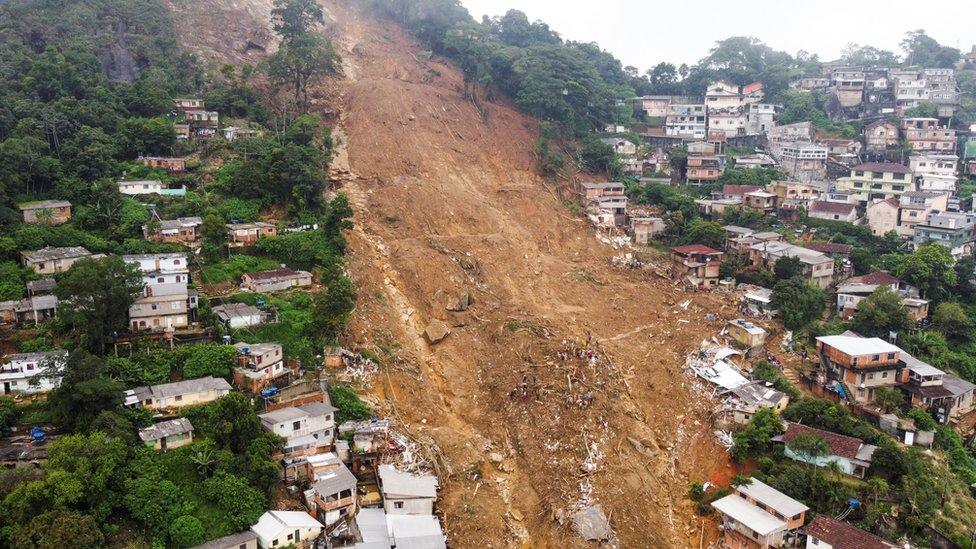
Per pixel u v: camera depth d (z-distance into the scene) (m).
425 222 87.88
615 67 145.88
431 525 50.22
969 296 79.81
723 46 150.50
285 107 100.88
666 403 66.62
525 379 65.62
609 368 68.62
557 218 96.44
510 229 91.56
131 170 81.12
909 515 53.41
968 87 133.25
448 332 72.06
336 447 54.38
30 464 45.78
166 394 53.31
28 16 100.38
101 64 96.69
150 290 61.16
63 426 50.38
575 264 89.88
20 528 41.12
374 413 59.47
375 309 71.88
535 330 72.19
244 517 46.88
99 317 56.19
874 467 56.22
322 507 48.97
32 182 74.25
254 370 57.81
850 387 65.06
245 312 63.38
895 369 65.31
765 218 97.19
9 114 80.19
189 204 76.81
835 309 79.50
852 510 53.91
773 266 84.06
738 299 81.12
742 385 66.38
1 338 56.75
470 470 57.28
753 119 129.25
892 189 103.19
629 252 94.19
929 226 89.88
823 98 134.75
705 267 86.81
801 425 61.06
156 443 49.62
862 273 85.62
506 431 62.25
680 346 74.19
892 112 129.25
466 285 78.31
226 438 50.34
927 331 74.38
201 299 64.44
